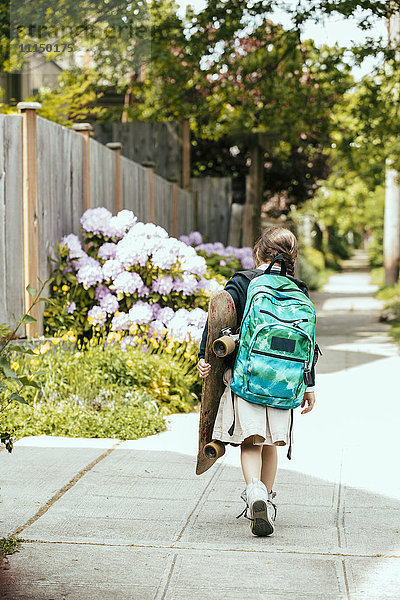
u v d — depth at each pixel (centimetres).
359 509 459
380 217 4866
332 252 5853
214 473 534
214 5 1197
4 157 746
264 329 393
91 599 334
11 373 374
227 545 398
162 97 1606
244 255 1266
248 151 1897
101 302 815
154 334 816
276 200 2311
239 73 1526
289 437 413
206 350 409
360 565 372
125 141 1523
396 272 2530
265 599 335
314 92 1462
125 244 823
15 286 750
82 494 480
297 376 397
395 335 1376
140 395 710
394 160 1745
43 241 784
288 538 409
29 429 627
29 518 434
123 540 404
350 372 989
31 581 352
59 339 722
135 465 547
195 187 1623
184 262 840
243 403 405
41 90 1677
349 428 673
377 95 1341
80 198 888
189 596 338
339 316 1839
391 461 566
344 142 1516
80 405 679
